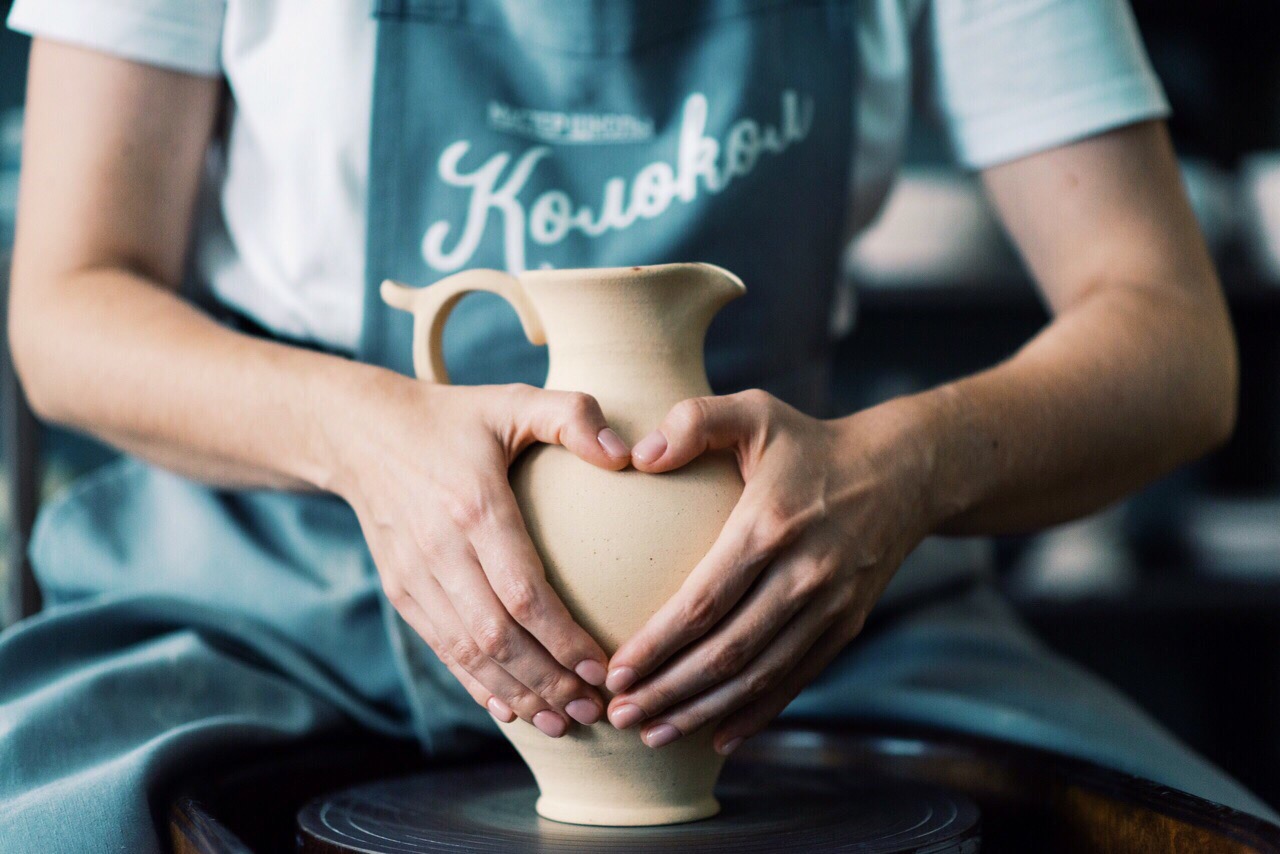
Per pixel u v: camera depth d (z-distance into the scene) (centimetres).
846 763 92
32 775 77
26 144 97
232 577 96
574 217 94
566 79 94
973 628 110
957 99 108
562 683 64
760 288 97
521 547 63
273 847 80
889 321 245
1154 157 102
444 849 63
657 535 64
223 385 78
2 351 125
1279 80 238
